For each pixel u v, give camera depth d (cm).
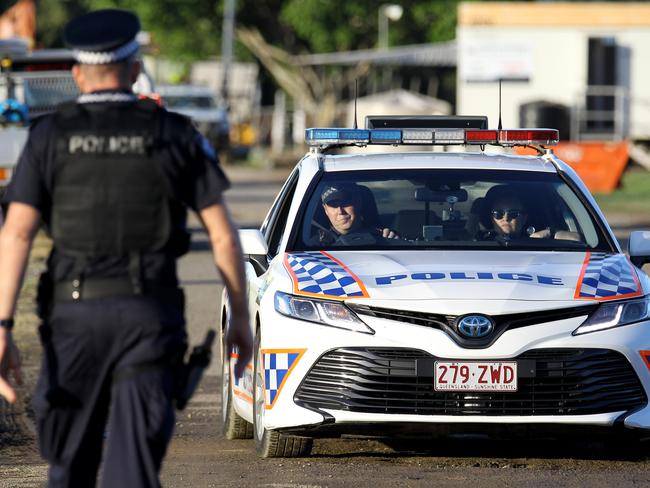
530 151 3372
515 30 12438
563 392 2133
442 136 2652
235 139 16250
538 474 2152
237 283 1431
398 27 18112
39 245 6216
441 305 2138
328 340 2145
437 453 2358
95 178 1409
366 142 2650
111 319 1393
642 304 2202
